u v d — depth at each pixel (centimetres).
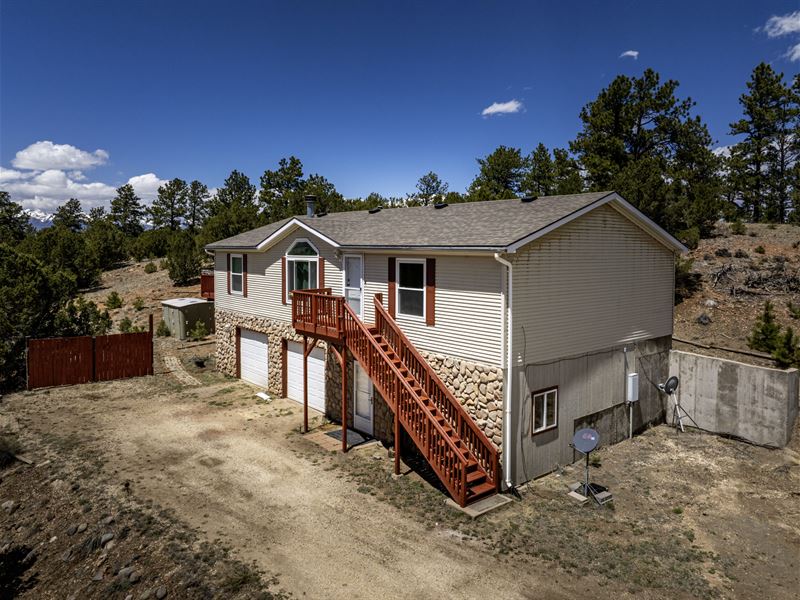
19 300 1992
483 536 975
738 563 908
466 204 1733
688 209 3278
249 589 813
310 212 2242
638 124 3331
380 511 1064
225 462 1306
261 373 2052
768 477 1252
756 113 4466
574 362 1328
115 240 5606
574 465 1330
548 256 1238
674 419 1623
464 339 1244
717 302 2495
